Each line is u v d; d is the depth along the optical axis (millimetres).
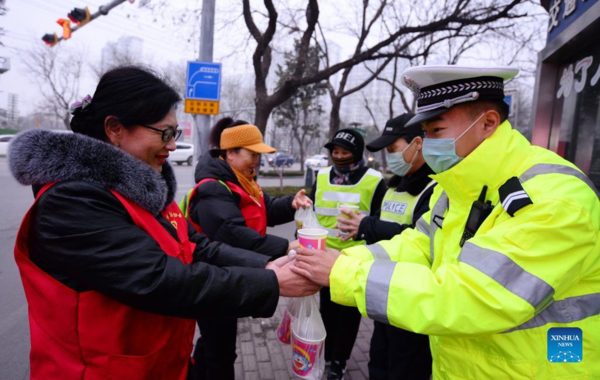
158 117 1178
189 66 6023
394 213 2291
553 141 3586
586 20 2609
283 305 3904
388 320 1089
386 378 2199
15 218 7480
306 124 25391
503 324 971
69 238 989
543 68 3580
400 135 2160
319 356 1609
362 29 10273
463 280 1017
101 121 1160
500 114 1188
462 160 1184
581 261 990
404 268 1129
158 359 1191
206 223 2102
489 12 9391
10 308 3621
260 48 8898
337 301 1204
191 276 1074
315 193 3039
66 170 1019
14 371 2646
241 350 2982
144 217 1166
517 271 971
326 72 9656
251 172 2518
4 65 11453
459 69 1131
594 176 2881
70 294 1040
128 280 1009
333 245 2846
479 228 1144
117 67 1217
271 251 1960
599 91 2840
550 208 966
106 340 1066
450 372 1222
